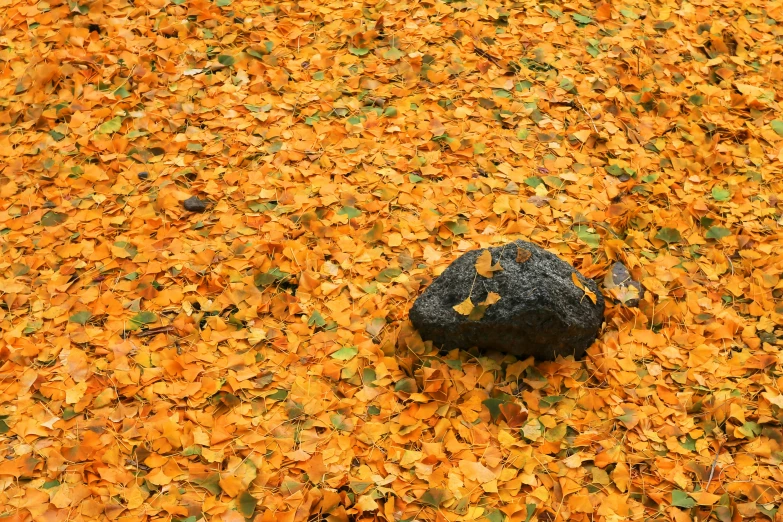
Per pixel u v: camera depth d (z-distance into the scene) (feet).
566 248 13.50
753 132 14.67
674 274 13.33
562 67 15.17
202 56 15.08
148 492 11.95
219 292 13.17
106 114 14.53
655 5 16.02
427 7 15.72
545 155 14.33
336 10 15.67
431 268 13.33
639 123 14.71
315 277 13.23
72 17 15.46
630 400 12.48
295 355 12.71
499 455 12.10
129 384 12.52
